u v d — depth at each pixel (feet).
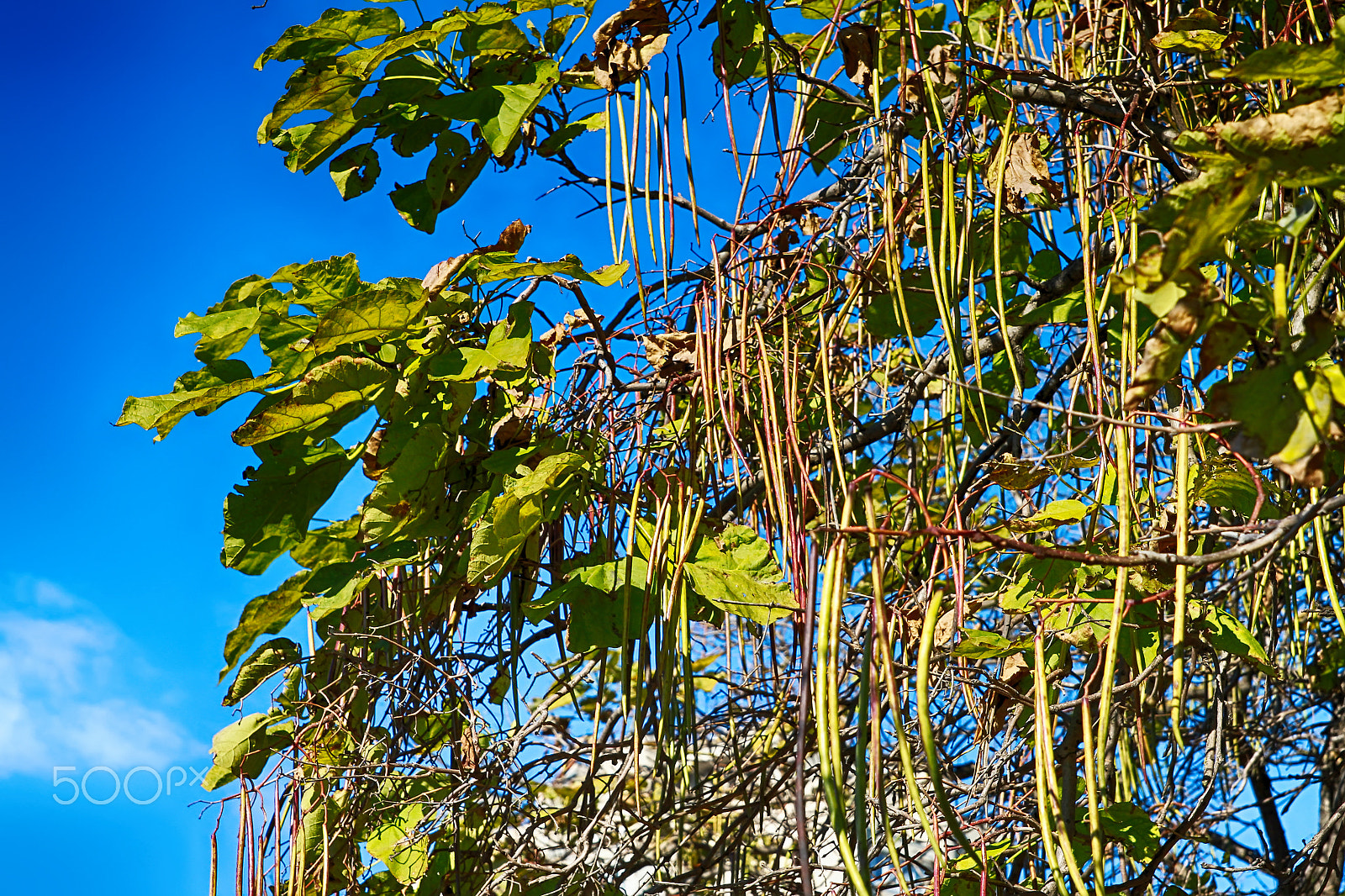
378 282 7.69
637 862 7.61
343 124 8.48
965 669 7.08
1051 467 7.16
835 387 7.75
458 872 7.74
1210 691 9.36
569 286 8.38
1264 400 4.42
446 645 8.35
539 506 7.47
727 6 8.48
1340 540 8.80
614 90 8.39
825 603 5.29
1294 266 6.43
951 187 6.56
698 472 7.68
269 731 8.15
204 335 7.57
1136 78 7.39
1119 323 8.04
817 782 8.70
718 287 7.30
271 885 7.75
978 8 9.05
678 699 6.78
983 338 8.60
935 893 5.22
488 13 8.20
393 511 7.88
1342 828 8.70
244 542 7.90
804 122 8.77
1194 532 5.95
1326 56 4.44
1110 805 7.30
